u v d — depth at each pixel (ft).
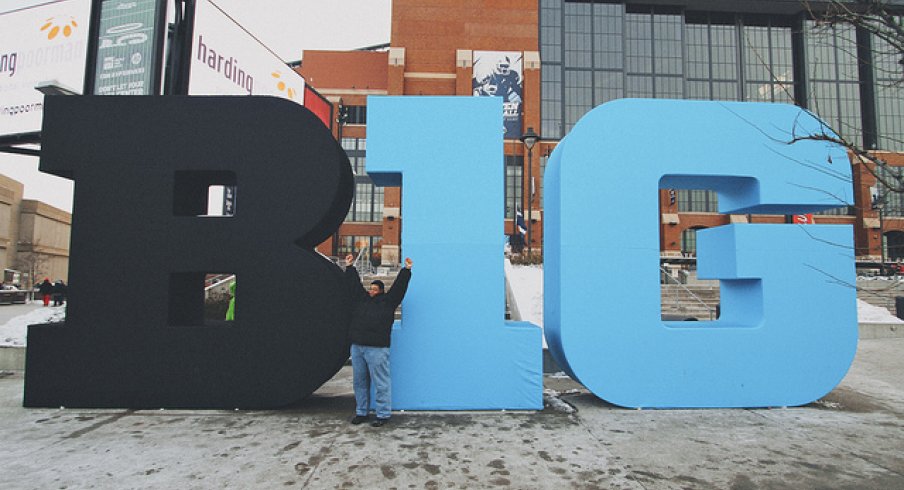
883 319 42.52
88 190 18.81
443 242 18.78
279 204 18.60
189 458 12.88
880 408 18.72
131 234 18.58
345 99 158.81
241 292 18.26
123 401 17.92
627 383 18.62
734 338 18.95
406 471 12.07
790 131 19.97
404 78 142.10
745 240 19.35
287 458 12.91
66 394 18.01
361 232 152.66
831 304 19.31
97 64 46.06
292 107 18.98
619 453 13.52
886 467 12.54
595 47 157.69
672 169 19.63
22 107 49.67
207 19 50.06
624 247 19.17
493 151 19.26
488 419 16.97
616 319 18.81
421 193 18.99
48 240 168.45
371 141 19.22
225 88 53.62
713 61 164.96
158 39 43.83
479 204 18.99
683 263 77.25
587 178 19.35
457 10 144.77
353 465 12.44
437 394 18.17
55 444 13.98
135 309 18.25
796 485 11.39
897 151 147.74
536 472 12.09
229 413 17.43
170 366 18.02
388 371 16.46
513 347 18.37
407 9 145.07
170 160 18.92
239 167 18.81
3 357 25.95
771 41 165.78
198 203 21.07
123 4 45.57
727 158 19.79
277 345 18.03
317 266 18.24
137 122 19.12
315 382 17.84
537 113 140.05
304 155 18.78
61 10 48.42
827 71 157.48
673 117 19.86
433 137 19.27
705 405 18.66
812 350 19.12
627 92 157.48
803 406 18.98
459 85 139.54
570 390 22.34
